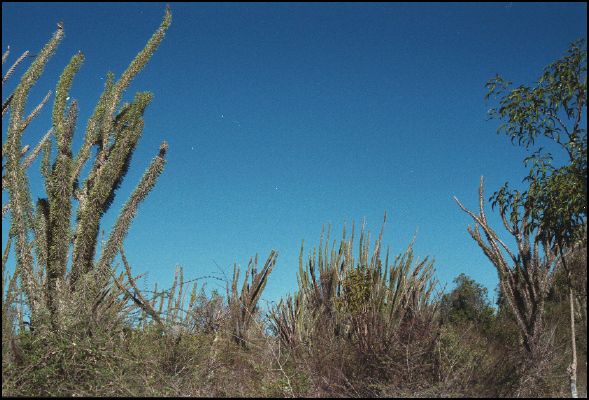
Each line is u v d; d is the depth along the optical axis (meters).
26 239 9.26
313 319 9.84
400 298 9.30
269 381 8.09
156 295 9.48
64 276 9.36
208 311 10.35
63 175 9.45
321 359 8.07
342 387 7.59
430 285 9.37
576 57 7.35
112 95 10.55
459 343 8.27
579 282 7.66
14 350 7.79
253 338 10.02
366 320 8.54
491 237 8.28
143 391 7.45
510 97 7.75
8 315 8.07
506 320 8.93
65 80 10.13
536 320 7.74
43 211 9.64
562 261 7.51
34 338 8.24
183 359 8.59
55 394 7.33
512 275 8.11
